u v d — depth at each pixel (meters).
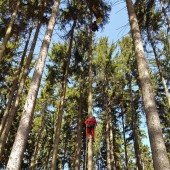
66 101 20.36
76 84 19.45
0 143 10.66
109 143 19.72
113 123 23.66
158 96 19.89
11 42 15.49
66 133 23.48
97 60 19.00
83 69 18.80
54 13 9.99
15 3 13.74
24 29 15.08
